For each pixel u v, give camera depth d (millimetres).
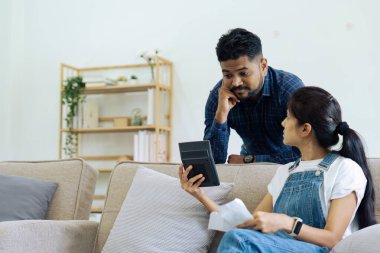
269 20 4609
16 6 5469
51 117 5293
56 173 2594
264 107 2330
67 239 2143
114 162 5066
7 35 5406
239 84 2174
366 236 1396
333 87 4367
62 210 2502
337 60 4379
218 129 2303
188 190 1853
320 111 1719
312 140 1755
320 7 4465
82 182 2551
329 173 1675
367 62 4301
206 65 4836
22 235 1973
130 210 2086
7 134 5363
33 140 5324
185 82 4883
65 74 5258
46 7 5410
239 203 1631
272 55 4562
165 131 4871
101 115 5164
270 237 1478
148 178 2154
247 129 2426
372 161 1902
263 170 2078
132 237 2010
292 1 4551
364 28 4332
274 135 2381
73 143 5098
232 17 4758
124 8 5156
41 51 5383
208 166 1777
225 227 1615
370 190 1698
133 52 5090
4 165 2734
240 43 2119
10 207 2469
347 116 4309
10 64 5391
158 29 5020
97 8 5250
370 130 4238
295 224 1528
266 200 1875
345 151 1718
